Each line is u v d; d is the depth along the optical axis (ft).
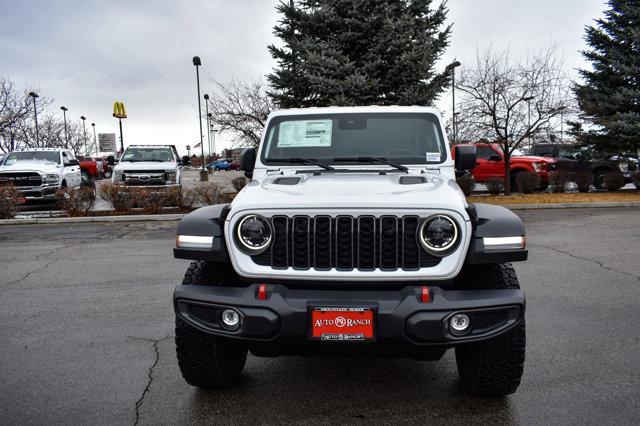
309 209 9.72
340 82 44.09
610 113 63.46
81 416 10.45
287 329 9.32
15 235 36.45
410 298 9.17
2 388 11.76
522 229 9.71
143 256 27.91
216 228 10.15
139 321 16.58
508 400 10.91
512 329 9.97
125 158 55.52
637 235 32.71
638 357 13.03
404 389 11.57
